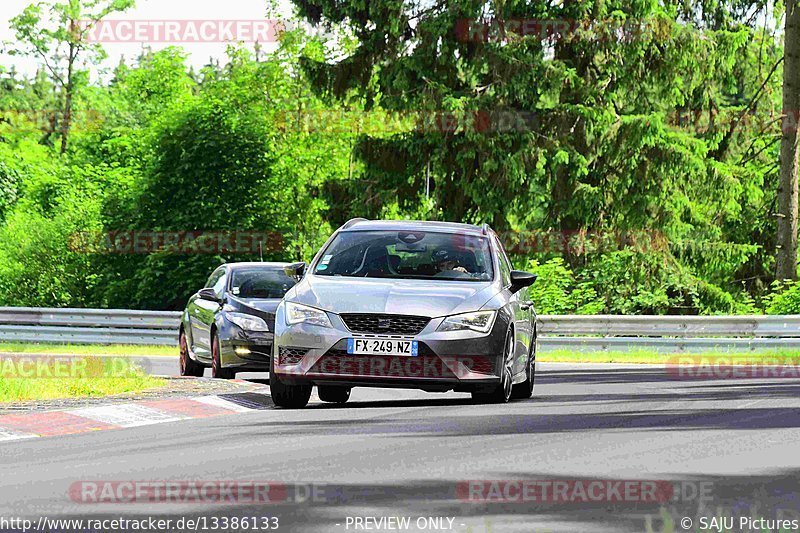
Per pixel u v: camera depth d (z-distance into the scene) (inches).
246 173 5413.4
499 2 4658.0
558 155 4596.5
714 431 1320.1
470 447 1188.5
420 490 944.3
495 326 1568.7
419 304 1544.0
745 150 5142.7
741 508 869.2
